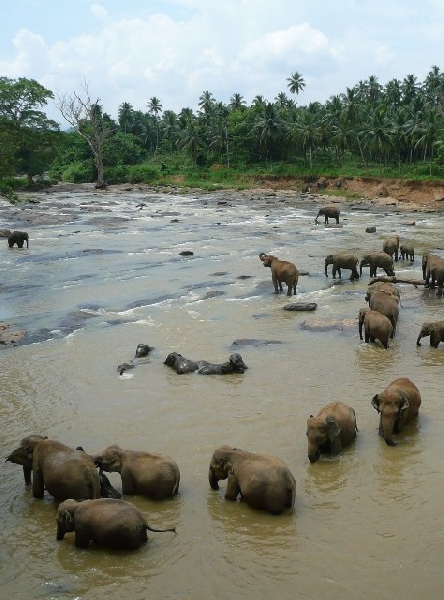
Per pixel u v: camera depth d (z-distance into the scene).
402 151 82.50
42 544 7.98
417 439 10.70
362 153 79.31
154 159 113.62
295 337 17.08
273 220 48.19
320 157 89.75
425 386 13.14
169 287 24.08
